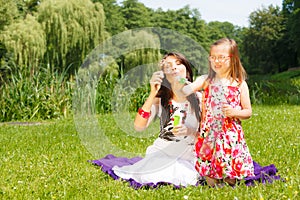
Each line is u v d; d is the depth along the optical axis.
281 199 2.72
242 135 3.28
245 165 3.25
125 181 3.43
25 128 7.19
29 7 25.02
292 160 4.01
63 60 17.14
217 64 3.29
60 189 3.19
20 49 16.48
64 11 17.45
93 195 3.03
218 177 3.20
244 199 2.76
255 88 13.55
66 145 5.26
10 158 4.42
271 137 5.43
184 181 3.29
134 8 35.78
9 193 3.08
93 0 32.53
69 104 9.65
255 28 41.38
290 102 11.73
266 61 41.44
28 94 9.48
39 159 4.34
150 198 2.90
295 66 41.00
